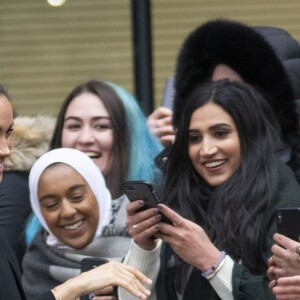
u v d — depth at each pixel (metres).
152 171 9.44
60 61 13.09
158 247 8.23
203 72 9.38
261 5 12.90
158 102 12.76
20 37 13.12
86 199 8.82
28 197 9.57
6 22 13.14
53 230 8.90
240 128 8.41
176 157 8.55
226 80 8.59
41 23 13.12
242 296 7.90
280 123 9.19
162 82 12.77
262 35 9.32
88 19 13.02
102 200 8.88
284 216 7.80
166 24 12.83
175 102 9.41
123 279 7.21
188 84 9.39
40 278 8.98
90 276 7.21
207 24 9.38
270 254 8.07
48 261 8.98
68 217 8.80
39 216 8.93
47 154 8.90
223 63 9.34
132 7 12.80
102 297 8.26
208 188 8.45
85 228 8.86
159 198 8.57
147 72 12.74
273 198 8.23
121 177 9.44
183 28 12.84
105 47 12.98
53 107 13.07
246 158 8.38
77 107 9.62
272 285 7.81
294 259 7.68
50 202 8.83
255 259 8.09
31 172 8.90
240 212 8.19
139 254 8.16
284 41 10.09
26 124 9.88
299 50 10.17
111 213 8.97
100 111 9.57
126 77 12.87
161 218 8.00
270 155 8.40
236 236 8.15
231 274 7.94
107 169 9.49
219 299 8.03
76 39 13.09
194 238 7.96
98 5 12.98
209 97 8.48
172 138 9.73
